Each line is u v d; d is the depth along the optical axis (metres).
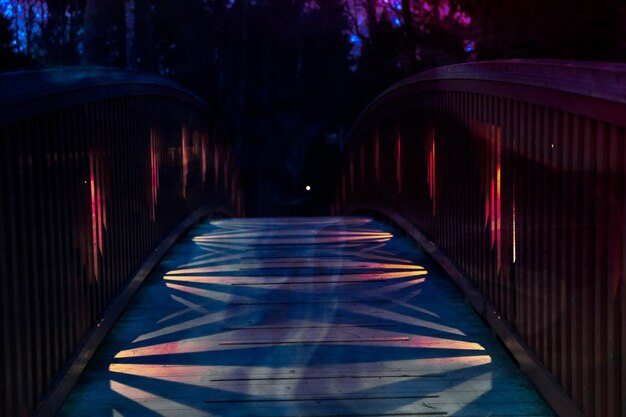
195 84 21.47
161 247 5.77
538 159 3.09
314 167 22.20
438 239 5.52
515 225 3.49
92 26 15.08
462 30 13.55
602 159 2.36
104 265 3.95
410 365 3.50
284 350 3.73
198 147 8.27
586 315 2.51
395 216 7.39
